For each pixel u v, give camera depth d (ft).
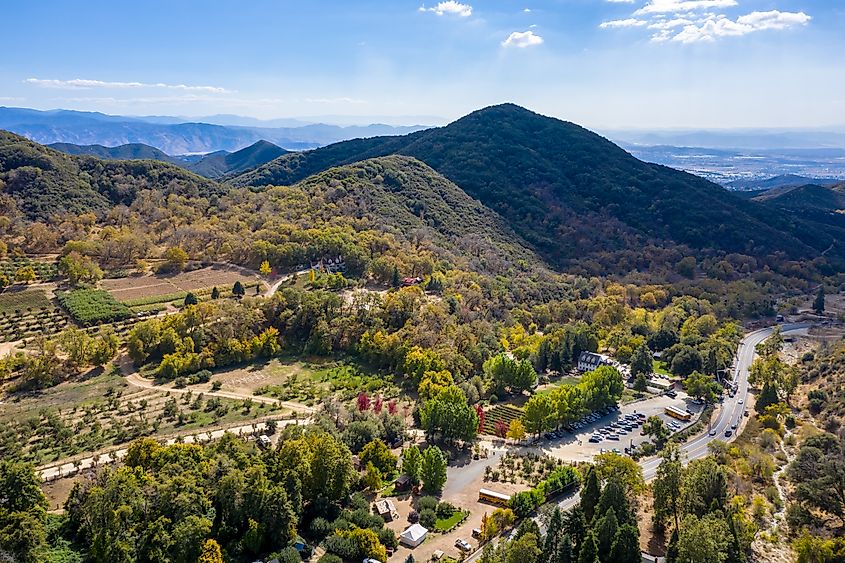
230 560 309.22
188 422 469.16
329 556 314.35
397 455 455.63
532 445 502.38
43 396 500.74
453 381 579.89
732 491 403.13
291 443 370.12
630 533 309.83
